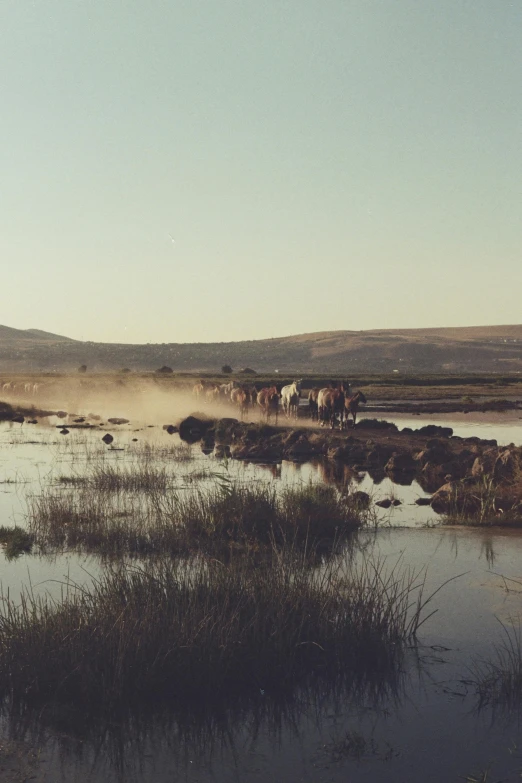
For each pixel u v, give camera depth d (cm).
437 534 1234
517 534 1230
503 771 559
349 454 2309
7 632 713
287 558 954
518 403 5038
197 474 1877
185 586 809
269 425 3069
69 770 564
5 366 18000
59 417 3841
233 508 1257
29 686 670
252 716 643
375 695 676
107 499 1503
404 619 793
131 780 552
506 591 924
